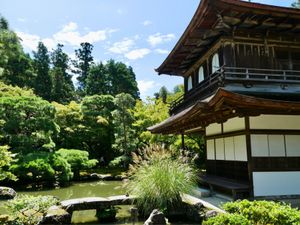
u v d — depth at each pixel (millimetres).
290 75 10242
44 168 15969
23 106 18344
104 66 49750
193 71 15055
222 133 11438
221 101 7656
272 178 8883
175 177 8062
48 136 19578
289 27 10406
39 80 41469
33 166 15781
